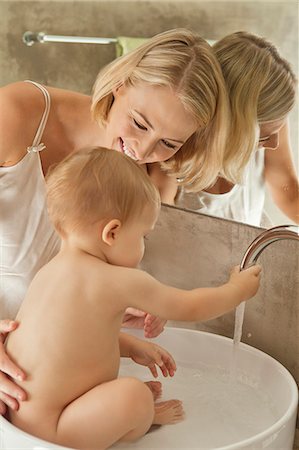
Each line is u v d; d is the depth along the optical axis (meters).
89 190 1.32
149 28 1.53
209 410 1.44
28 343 1.34
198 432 1.36
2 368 1.34
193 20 1.47
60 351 1.32
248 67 1.42
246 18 1.42
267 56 1.40
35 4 1.71
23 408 1.32
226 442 1.34
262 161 1.44
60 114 1.66
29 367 1.33
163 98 1.48
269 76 1.40
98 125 1.62
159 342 1.64
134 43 1.54
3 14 1.78
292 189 1.42
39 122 1.65
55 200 1.34
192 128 1.49
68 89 1.67
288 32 1.37
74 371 1.32
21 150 1.63
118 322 1.36
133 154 1.55
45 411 1.32
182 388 1.52
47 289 1.35
